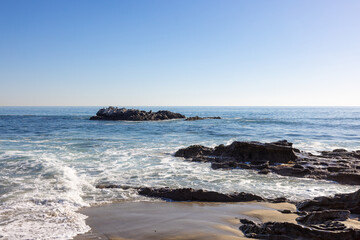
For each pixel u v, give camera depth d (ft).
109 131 138.62
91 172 53.01
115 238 25.44
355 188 44.50
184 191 39.09
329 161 60.44
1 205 34.04
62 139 101.65
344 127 168.96
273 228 24.82
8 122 208.03
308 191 42.52
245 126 175.94
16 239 24.68
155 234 26.23
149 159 66.13
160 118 272.72
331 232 22.65
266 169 55.47
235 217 31.17
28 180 45.78
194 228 27.63
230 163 58.95
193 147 71.67
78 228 27.78
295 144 94.43
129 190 42.34
